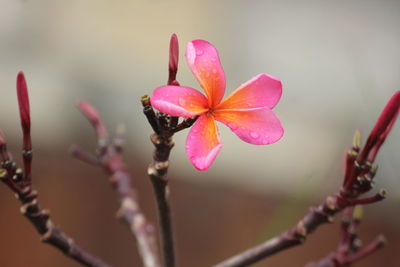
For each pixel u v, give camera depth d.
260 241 1.00
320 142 1.72
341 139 1.71
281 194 1.65
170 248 0.77
